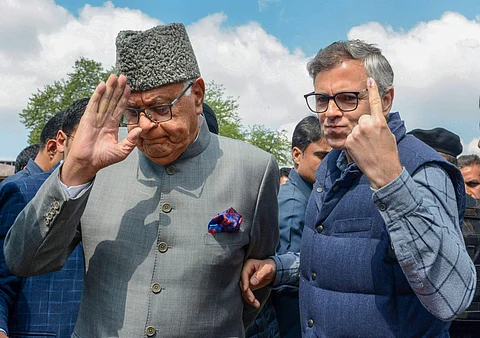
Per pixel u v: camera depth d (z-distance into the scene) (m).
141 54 1.87
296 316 3.17
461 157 4.64
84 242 2.05
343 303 1.97
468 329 3.27
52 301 2.45
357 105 2.00
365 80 2.01
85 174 1.81
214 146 2.18
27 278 2.44
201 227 2.02
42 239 1.83
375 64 2.02
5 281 2.35
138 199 2.05
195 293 1.98
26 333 2.38
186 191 2.05
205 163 2.11
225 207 2.07
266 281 2.24
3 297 2.34
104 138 1.81
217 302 2.03
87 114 1.80
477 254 3.16
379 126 1.71
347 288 1.98
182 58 1.92
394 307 1.90
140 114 1.89
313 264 2.12
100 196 2.06
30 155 5.14
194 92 2.01
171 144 1.94
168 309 1.95
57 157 3.59
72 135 2.86
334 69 2.02
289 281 2.34
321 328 2.03
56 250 1.88
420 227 1.69
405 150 1.95
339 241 2.03
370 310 1.92
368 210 1.98
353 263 1.96
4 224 2.37
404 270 1.72
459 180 1.93
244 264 2.19
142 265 1.98
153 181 2.07
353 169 2.04
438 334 1.93
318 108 2.10
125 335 1.93
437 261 1.69
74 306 2.48
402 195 1.69
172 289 1.97
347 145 1.76
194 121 2.00
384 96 2.07
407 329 1.88
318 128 3.39
